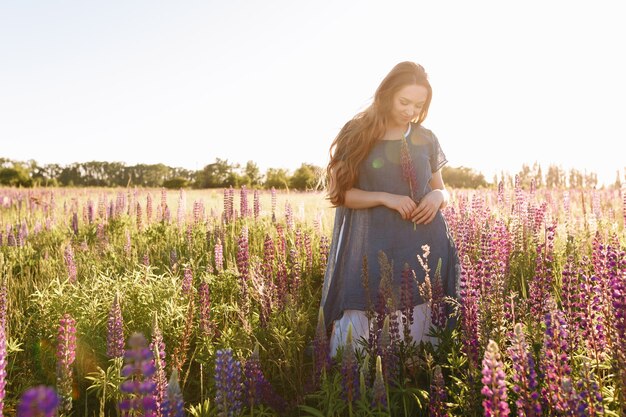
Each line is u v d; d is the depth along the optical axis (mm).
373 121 3898
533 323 3164
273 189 8375
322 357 3062
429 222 3850
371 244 3889
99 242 7320
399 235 3879
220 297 4695
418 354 3223
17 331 4023
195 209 9031
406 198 3785
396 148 3984
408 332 3227
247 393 2836
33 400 1245
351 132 4016
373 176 4012
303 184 32250
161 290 4234
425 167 4031
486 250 3842
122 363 3162
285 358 3377
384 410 2639
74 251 7035
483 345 2902
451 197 8383
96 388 3328
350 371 2617
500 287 3123
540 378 2635
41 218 11273
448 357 3131
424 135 4188
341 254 4133
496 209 7293
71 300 4031
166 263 6586
